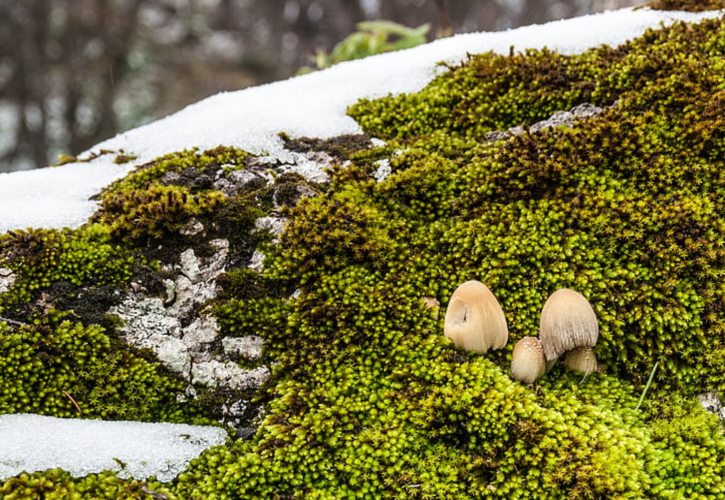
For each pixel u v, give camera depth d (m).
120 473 2.28
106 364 2.58
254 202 3.05
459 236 2.88
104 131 15.49
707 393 2.54
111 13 15.02
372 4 20.36
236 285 2.79
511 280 2.75
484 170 3.01
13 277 2.69
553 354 2.44
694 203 2.75
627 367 2.62
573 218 2.81
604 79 3.24
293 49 20.86
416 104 3.57
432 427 2.36
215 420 2.60
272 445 2.35
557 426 2.26
